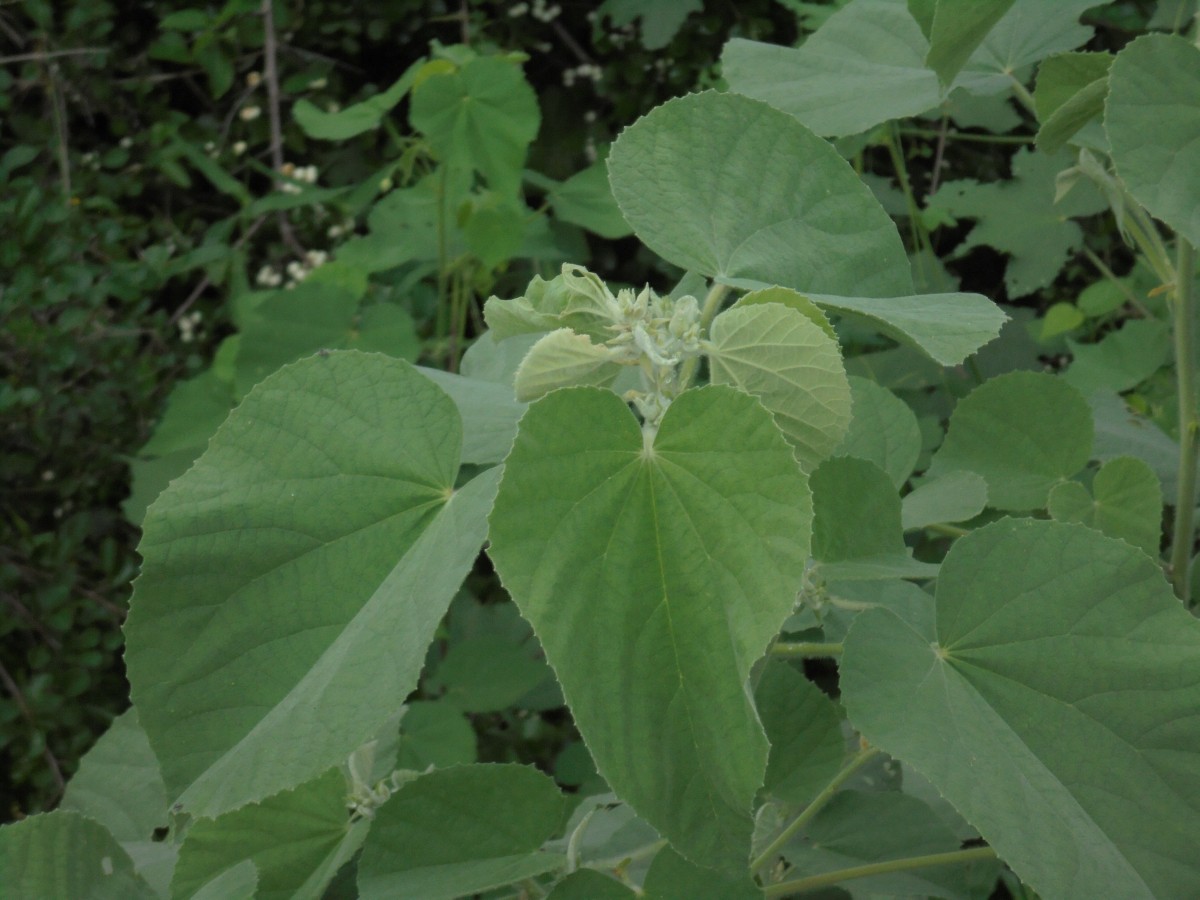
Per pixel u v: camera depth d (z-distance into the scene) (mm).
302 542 395
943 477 684
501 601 1509
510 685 1212
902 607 606
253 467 401
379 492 402
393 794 466
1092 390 1189
